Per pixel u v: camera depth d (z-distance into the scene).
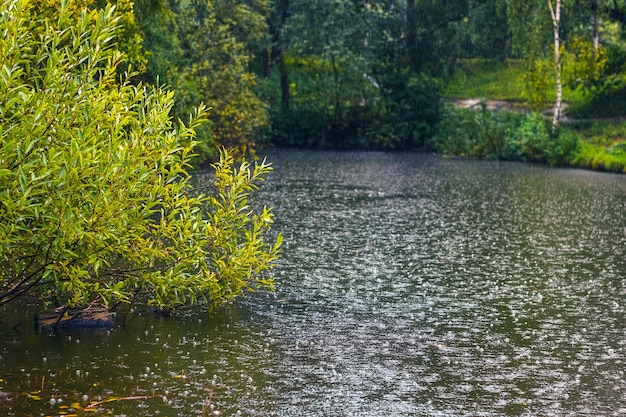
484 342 11.56
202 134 33.31
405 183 33.81
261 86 55.22
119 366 10.03
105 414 8.56
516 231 21.58
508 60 69.00
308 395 9.36
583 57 52.53
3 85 9.99
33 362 10.05
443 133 52.78
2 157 9.86
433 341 11.55
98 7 22.23
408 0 57.31
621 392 9.70
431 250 18.53
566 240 20.27
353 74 55.59
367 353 10.95
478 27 57.78
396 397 9.38
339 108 55.31
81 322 11.68
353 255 17.66
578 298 14.27
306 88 60.41
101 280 12.30
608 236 20.97
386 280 15.31
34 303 12.59
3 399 8.85
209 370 10.05
